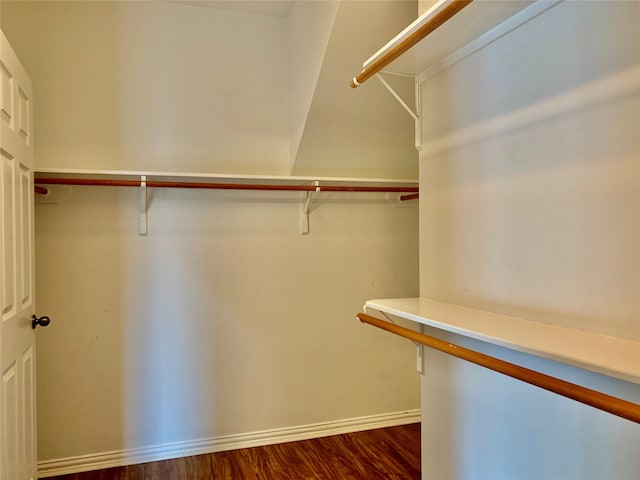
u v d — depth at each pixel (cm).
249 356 258
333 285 274
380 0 194
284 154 265
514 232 132
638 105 97
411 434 272
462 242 156
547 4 118
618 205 101
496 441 139
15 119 151
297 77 249
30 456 167
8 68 143
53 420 225
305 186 252
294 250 266
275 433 261
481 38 142
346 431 275
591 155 107
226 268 253
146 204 238
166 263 243
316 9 218
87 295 230
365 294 280
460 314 139
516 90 130
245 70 258
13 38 221
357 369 279
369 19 198
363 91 229
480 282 147
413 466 230
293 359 266
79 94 230
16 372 148
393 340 286
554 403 118
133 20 238
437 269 171
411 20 204
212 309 251
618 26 100
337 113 236
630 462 99
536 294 124
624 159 100
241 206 255
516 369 101
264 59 261
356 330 278
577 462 111
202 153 250
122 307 236
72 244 228
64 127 228
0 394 129
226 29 254
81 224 229
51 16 226
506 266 135
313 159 257
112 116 235
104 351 233
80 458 229
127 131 238
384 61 141
